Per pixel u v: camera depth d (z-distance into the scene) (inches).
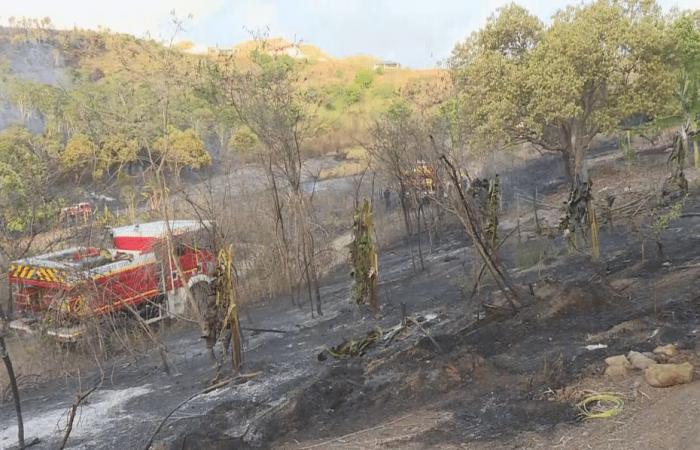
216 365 364.2
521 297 365.4
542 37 813.2
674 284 350.9
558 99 750.5
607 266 422.3
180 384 346.9
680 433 188.7
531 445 200.1
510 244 574.9
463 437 212.8
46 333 429.4
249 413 272.2
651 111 783.7
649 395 218.1
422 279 521.3
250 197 588.4
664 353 248.4
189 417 281.1
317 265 566.3
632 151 908.0
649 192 626.5
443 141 657.6
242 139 698.2
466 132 804.6
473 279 458.6
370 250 409.7
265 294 553.0
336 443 225.8
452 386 262.5
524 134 819.4
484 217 410.6
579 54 752.3
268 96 503.8
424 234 713.6
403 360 298.2
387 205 820.0
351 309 460.1
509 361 275.4
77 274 426.6
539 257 477.7
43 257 477.4
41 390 382.9
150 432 271.6
